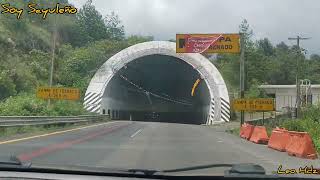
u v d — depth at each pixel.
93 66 74.56
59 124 41.94
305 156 17.59
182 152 18.86
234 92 75.94
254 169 5.48
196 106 76.88
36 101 46.00
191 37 43.78
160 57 67.88
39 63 68.00
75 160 15.07
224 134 34.94
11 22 67.69
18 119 30.67
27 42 69.00
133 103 78.69
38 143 21.62
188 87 74.56
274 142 21.70
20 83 58.22
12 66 59.28
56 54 74.44
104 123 53.19
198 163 14.99
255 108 39.16
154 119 81.38
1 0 66.44
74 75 71.62
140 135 30.11
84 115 53.47
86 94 65.12
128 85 74.06
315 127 31.14
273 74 143.38
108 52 81.06
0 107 39.84
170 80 74.38
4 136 26.33
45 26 77.50
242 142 26.22
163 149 20.02
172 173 6.22
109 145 21.38
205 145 22.89
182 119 81.38
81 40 91.94
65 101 57.44
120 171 5.96
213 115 64.31
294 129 32.94
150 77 74.06
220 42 43.41
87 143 22.25
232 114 68.75
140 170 5.98
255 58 115.12
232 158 16.92
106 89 65.94
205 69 66.12
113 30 112.56
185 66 69.00
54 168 6.04
